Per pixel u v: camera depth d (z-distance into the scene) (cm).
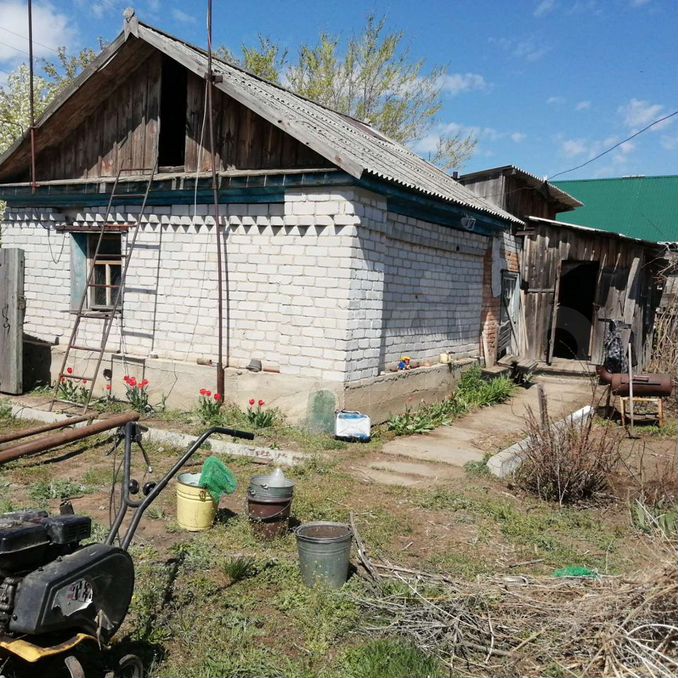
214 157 858
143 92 958
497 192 1477
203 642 367
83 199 1011
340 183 791
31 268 1081
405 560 483
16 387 996
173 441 776
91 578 284
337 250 816
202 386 904
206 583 430
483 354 1295
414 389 995
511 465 743
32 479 646
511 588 410
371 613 401
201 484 499
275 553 486
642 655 334
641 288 1558
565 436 666
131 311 980
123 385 968
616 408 1112
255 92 896
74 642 277
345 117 1384
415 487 656
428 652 360
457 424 974
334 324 822
